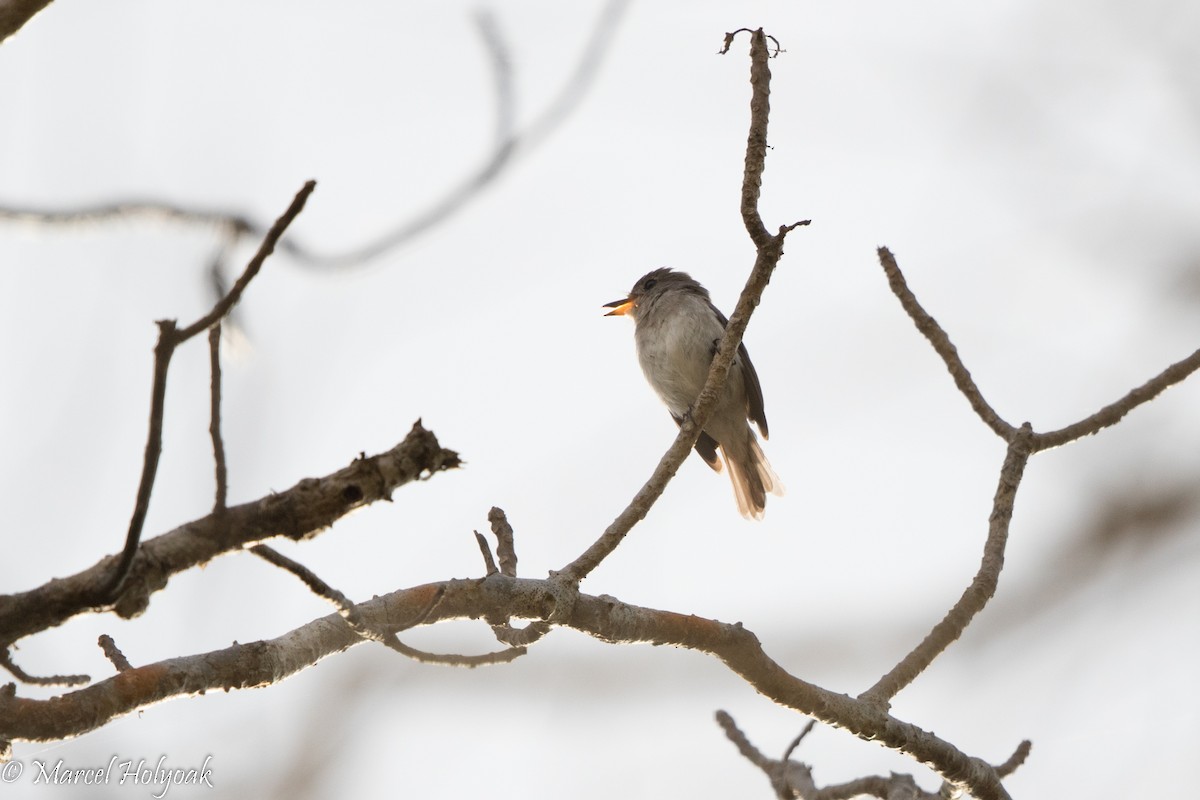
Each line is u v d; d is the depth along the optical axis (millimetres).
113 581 3619
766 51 7090
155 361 3443
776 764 7785
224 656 4938
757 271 7012
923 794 7371
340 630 5270
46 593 3645
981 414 7965
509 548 6246
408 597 5461
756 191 7043
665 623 6246
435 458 3838
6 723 4352
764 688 6434
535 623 5949
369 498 3795
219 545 3760
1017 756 7266
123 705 4605
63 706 4477
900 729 6777
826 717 6598
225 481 3764
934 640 7027
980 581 7152
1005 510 7535
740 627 6387
